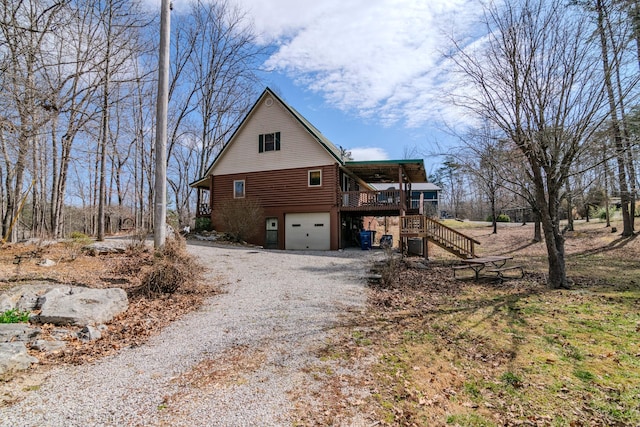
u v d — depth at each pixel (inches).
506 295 295.6
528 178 328.5
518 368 158.7
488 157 335.3
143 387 138.7
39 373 147.6
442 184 2133.4
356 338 196.1
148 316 229.8
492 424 117.4
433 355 173.6
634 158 289.7
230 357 169.5
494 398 134.0
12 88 272.5
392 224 1301.7
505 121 312.5
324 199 689.0
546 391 138.5
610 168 295.3
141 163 1063.6
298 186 711.7
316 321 224.1
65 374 148.0
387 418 120.3
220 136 1110.4
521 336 198.1
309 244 704.4
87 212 1198.9
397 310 252.8
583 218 1032.2
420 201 1379.2
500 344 186.9
